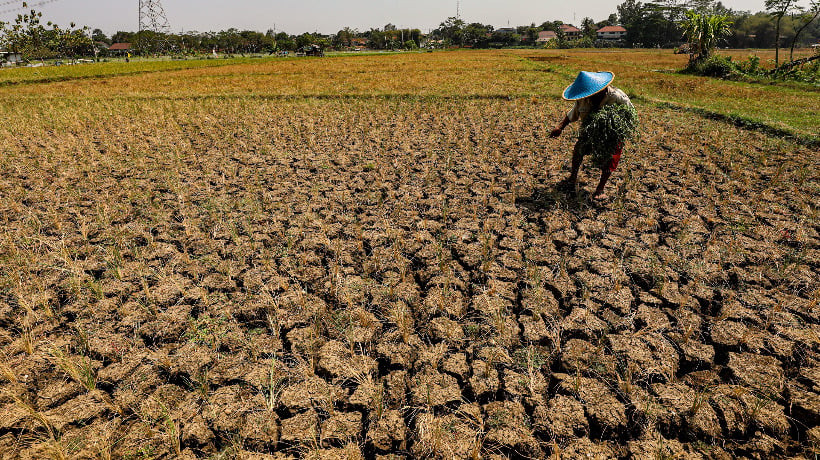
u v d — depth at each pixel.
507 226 4.34
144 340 2.88
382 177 5.93
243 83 19.97
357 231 4.29
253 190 5.50
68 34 75.75
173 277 3.50
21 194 5.45
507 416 2.25
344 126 9.54
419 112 11.16
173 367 2.59
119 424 2.22
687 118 9.29
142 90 17.72
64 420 2.24
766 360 2.53
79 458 2.04
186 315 3.06
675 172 5.71
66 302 3.25
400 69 27.52
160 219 4.59
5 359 2.66
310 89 16.52
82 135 9.04
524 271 3.54
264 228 4.37
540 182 5.52
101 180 5.96
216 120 10.58
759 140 7.28
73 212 4.83
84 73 30.97
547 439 2.16
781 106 10.61
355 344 2.81
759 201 4.71
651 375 2.48
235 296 3.26
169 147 7.85
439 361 2.64
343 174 6.12
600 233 4.11
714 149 6.74
